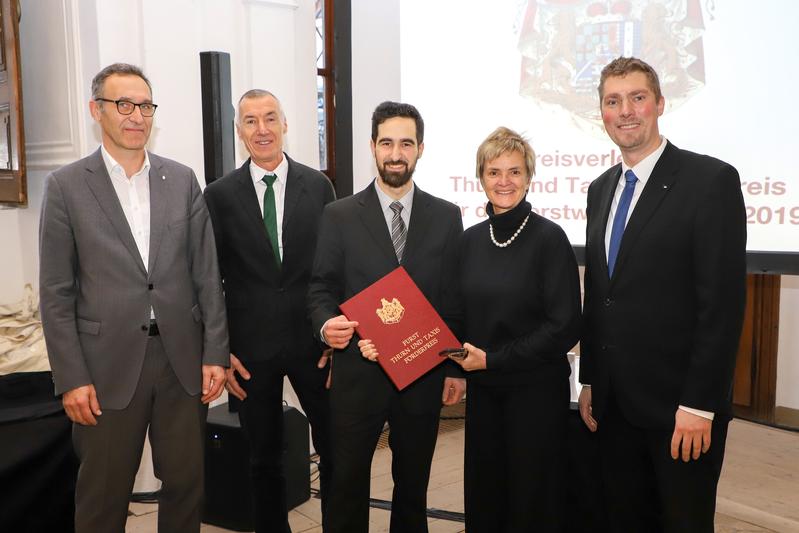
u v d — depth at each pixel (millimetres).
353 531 1995
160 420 1925
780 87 2498
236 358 2236
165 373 1895
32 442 2252
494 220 1891
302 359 2244
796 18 2447
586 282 1879
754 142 2564
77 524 1868
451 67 3168
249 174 2238
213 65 2789
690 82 2656
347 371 1940
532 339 1803
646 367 1681
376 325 1852
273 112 2203
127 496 1899
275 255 2232
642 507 1808
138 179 1890
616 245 1771
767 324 3883
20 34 3078
